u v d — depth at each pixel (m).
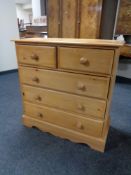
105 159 1.20
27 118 1.56
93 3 2.45
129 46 2.41
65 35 2.95
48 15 3.05
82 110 1.22
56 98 1.29
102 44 0.95
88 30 2.66
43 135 1.47
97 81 1.06
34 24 5.74
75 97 1.20
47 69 1.22
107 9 2.56
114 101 2.15
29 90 1.41
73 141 1.37
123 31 2.49
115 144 1.36
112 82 1.06
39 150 1.29
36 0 6.46
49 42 1.11
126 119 1.75
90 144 1.29
